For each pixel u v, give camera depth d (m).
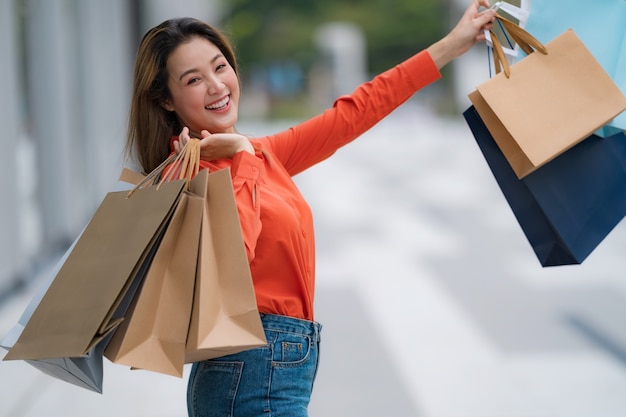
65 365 4.02
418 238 19.80
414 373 9.87
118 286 3.84
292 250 4.47
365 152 52.16
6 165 14.77
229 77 4.82
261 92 111.94
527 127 4.47
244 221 4.16
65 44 19.84
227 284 3.89
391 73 5.35
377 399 9.02
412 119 77.69
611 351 10.52
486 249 18.00
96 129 22.98
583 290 13.85
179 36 4.75
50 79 18.41
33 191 17.25
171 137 4.93
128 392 9.55
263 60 112.19
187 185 4.07
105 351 3.94
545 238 4.90
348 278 15.27
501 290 14.01
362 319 12.34
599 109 4.43
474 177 34.97
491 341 11.07
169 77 4.79
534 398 8.98
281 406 4.36
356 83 97.31
